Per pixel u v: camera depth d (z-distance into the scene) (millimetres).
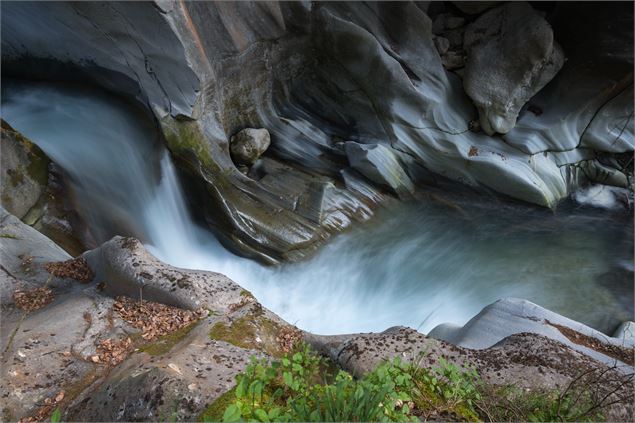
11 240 5008
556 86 9094
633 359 4406
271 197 7930
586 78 8797
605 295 7977
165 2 6203
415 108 8711
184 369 3207
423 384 3383
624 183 9711
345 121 9195
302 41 8523
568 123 9164
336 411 2764
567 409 3375
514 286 8078
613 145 9422
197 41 6754
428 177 9352
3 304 4250
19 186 6555
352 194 8625
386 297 7824
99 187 7430
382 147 8844
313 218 7992
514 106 8938
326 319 7383
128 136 7773
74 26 7145
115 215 7375
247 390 3002
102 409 3078
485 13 8938
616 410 3508
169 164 7445
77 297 4242
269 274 7672
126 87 7559
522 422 3244
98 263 4586
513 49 8602
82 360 3619
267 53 8125
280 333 3932
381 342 3852
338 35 8328
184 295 4031
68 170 7250
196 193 7465
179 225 7801
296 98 9133
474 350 3951
